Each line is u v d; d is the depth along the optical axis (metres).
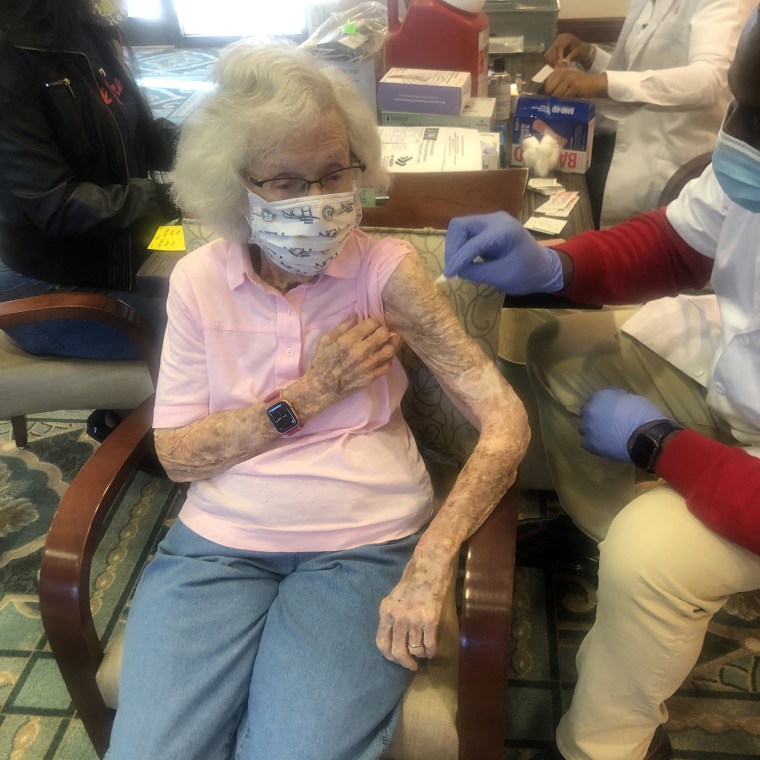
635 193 2.23
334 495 1.08
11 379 1.62
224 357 1.09
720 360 1.22
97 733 1.16
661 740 1.32
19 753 1.42
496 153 1.63
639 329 1.44
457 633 1.10
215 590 1.07
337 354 1.03
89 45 1.66
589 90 1.96
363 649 0.99
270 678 0.97
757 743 1.38
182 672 0.98
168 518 1.88
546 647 1.55
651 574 1.00
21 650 1.60
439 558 0.97
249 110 0.91
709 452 1.04
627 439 1.16
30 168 1.50
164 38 5.45
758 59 0.87
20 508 1.93
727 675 1.49
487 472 1.03
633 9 2.31
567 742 1.19
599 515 1.48
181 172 1.01
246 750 0.96
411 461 1.16
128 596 1.70
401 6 2.26
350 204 0.98
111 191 1.59
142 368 1.64
